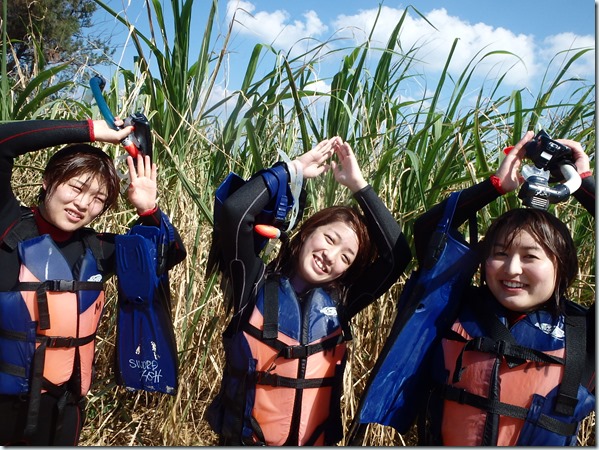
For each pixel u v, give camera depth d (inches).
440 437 61.0
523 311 60.1
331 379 66.9
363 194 71.2
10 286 66.4
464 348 59.7
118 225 99.0
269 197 67.5
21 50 136.7
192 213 97.1
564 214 98.5
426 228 69.3
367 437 88.8
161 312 72.8
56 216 66.6
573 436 56.7
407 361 64.5
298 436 64.3
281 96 92.1
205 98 95.0
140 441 92.2
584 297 104.0
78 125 66.9
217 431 67.7
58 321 66.9
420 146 95.7
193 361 96.9
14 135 64.3
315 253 67.3
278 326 65.3
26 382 66.0
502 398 57.1
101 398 95.9
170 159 98.2
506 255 59.0
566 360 56.6
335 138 74.0
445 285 65.0
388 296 93.5
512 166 64.7
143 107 99.7
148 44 94.8
